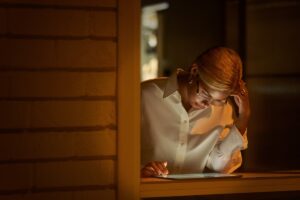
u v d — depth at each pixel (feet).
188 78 7.51
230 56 7.09
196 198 7.55
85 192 6.49
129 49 6.50
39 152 6.36
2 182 6.27
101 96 6.49
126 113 6.51
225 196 7.62
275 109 14.89
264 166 14.98
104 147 6.52
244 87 7.68
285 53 14.70
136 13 6.51
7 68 6.25
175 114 7.81
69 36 6.40
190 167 7.98
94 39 6.46
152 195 6.65
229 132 7.82
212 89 7.00
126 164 6.54
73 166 6.45
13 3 6.26
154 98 7.86
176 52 19.26
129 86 6.51
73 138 6.44
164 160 7.93
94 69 6.47
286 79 14.61
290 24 14.55
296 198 7.76
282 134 14.64
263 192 7.54
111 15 6.49
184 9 18.69
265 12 15.28
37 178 6.36
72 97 6.42
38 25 6.32
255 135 15.25
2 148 6.26
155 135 7.88
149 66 22.31
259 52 15.43
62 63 6.39
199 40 17.89
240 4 16.01
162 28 20.12
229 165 7.91
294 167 14.10
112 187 6.57
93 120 6.48
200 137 7.89
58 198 6.42
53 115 6.38
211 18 17.29
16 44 6.27
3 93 6.25
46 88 6.35
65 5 6.38
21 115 6.30
